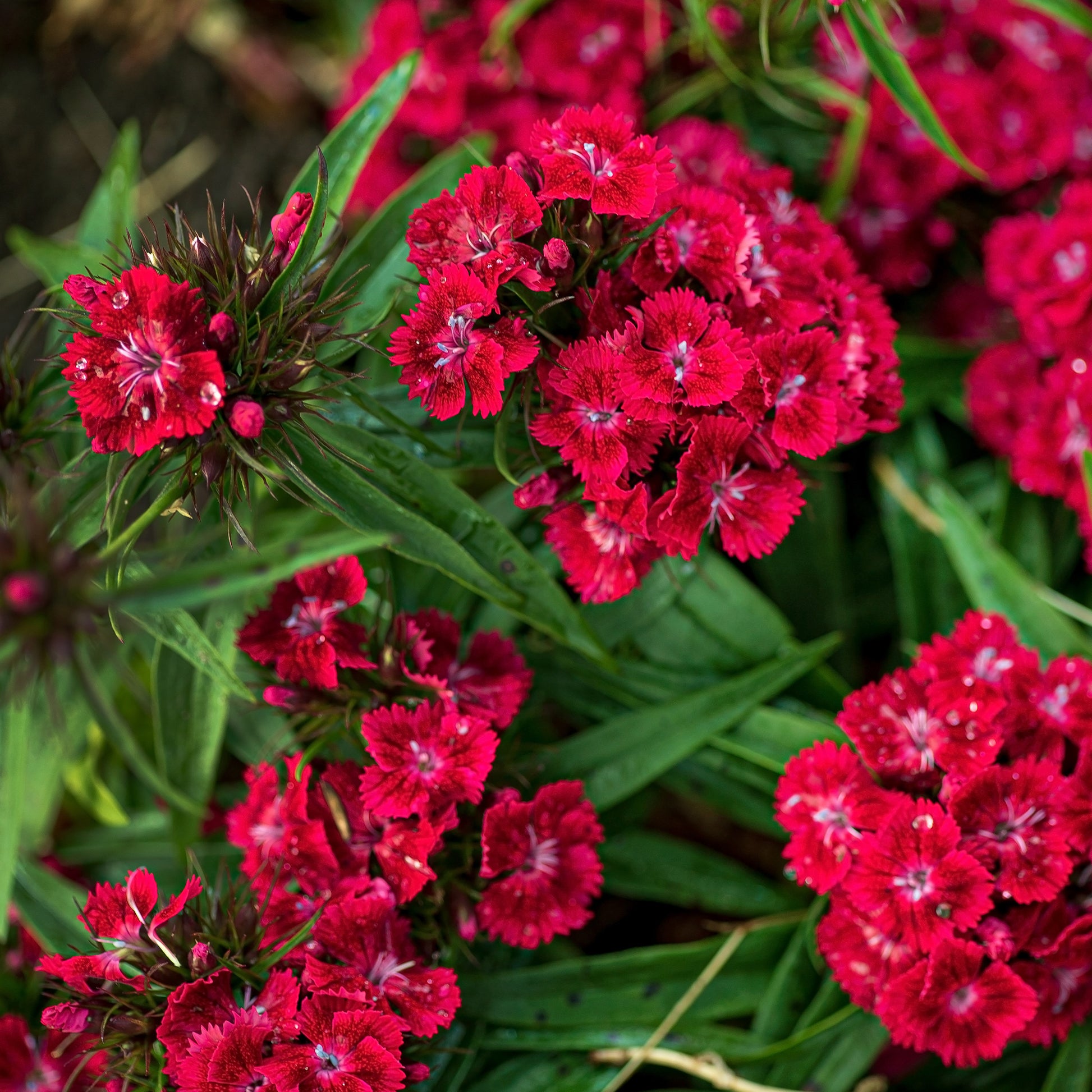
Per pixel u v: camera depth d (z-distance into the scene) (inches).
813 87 26.6
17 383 24.9
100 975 23.6
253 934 24.0
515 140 27.5
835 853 24.4
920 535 27.4
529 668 26.4
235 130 32.2
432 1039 24.9
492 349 23.5
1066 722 24.7
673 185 23.7
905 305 28.6
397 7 27.7
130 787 27.7
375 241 25.8
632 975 25.6
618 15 27.2
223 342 23.3
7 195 31.7
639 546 24.4
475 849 24.6
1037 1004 24.1
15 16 32.7
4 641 21.9
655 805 27.9
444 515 24.6
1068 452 26.3
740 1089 25.3
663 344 23.7
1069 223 26.4
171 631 24.2
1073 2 25.9
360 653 24.5
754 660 26.0
